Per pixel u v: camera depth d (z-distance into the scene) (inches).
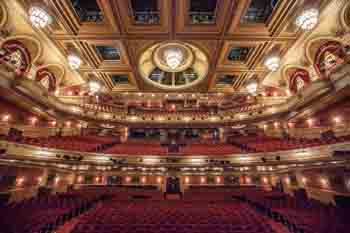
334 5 308.0
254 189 535.8
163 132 729.6
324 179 393.7
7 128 423.8
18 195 377.1
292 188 481.4
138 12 358.6
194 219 270.2
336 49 373.7
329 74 375.6
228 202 405.7
